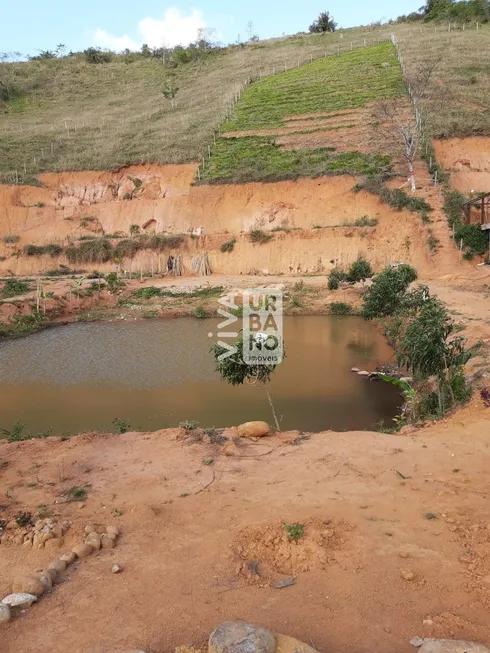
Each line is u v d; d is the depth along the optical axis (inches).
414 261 1454.2
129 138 2303.2
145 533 263.1
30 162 2154.3
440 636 177.5
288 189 1754.4
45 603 206.1
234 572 223.0
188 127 2288.4
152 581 219.0
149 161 2011.6
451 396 475.2
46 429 569.3
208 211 1813.5
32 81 3336.6
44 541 253.1
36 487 330.0
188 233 1793.8
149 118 2551.7
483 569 216.2
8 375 799.7
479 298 1042.7
